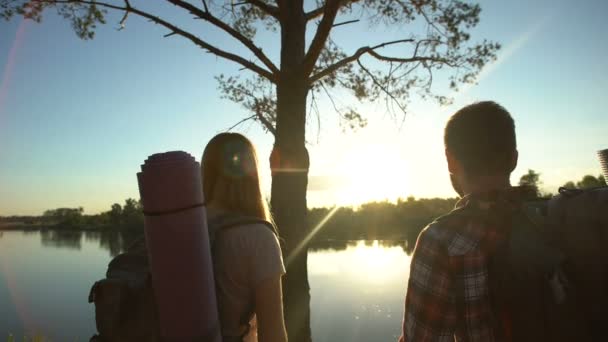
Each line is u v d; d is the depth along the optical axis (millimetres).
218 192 1308
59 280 63031
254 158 1368
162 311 962
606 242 938
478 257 973
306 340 5102
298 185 5516
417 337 1022
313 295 22484
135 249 1180
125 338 1020
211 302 996
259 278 1121
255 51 5445
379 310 18344
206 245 1000
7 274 70938
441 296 996
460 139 1099
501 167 1066
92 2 5484
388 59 6562
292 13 5922
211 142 1372
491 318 959
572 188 1104
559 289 909
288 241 5340
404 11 6668
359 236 78812
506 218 998
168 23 5402
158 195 948
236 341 1109
